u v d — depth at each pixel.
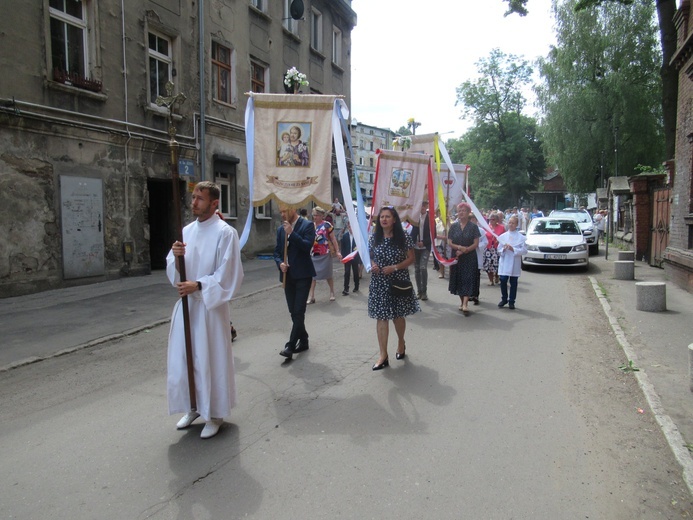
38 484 3.29
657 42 27.95
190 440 3.91
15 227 9.66
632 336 6.93
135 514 2.95
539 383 5.17
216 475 3.38
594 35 28.53
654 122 28.88
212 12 15.48
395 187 8.98
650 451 3.77
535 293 10.63
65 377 5.50
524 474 3.41
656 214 14.53
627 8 27.91
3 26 9.23
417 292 10.12
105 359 6.17
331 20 24.52
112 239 11.91
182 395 3.93
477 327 7.55
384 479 3.33
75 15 10.87
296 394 4.85
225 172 16.41
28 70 9.72
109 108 11.61
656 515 2.99
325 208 5.87
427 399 4.71
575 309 8.95
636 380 5.26
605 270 14.45
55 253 10.50
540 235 14.71
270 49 18.88
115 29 11.74
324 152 5.83
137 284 11.29
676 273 11.16
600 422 4.26
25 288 9.91
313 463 3.54
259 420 4.27
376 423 4.20
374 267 5.57
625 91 28.02
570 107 29.77
